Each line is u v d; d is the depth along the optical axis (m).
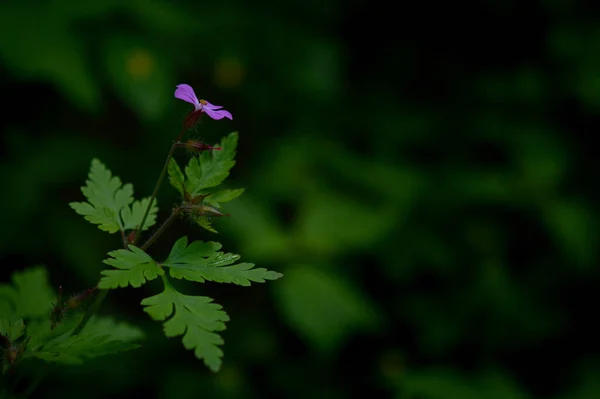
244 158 6.80
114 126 6.19
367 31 7.60
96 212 2.09
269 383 6.14
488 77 7.09
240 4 6.10
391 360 6.43
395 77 7.45
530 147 6.59
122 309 5.97
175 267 1.89
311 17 6.55
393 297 6.57
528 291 6.68
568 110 6.88
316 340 5.21
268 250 5.45
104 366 5.41
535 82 6.82
